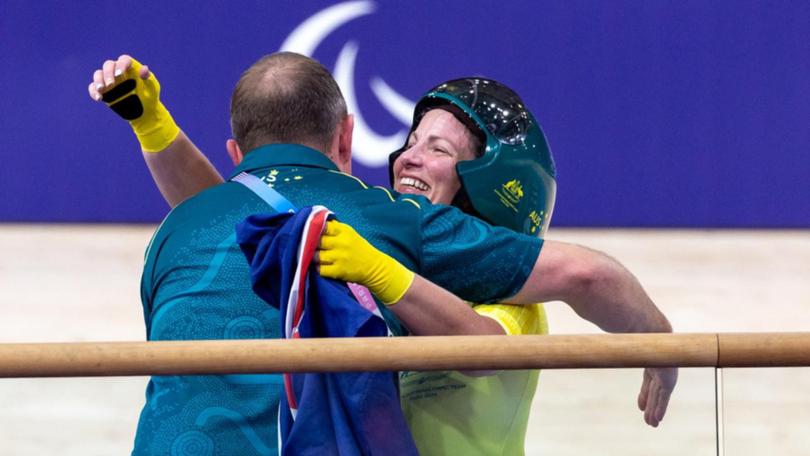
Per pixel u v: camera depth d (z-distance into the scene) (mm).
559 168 23609
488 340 5488
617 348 5535
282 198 6352
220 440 5984
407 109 23125
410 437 5777
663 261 21500
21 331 17203
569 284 6414
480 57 23141
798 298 19312
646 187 23703
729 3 23141
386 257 5750
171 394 6121
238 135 6938
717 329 17594
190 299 6203
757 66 23328
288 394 5645
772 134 23500
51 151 23641
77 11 23109
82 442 6469
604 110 23438
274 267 5730
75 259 21359
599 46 23250
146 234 23359
